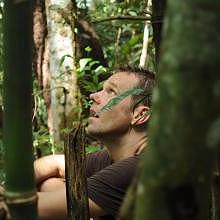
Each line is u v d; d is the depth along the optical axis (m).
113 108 2.13
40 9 4.39
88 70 3.97
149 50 3.94
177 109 0.72
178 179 0.74
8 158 1.06
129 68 2.17
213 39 0.71
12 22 0.98
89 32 4.74
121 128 2.15
